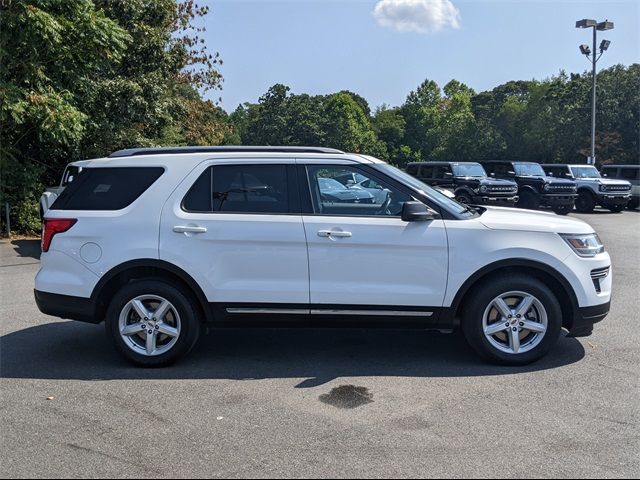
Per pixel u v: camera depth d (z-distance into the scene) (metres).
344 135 80.25
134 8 17.55
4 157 14.79
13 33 13.01
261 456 3.70
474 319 5.23
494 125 64.88
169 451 3.77
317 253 5.16
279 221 5.19
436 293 5.18
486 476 3.44
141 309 5.30
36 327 6.77
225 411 4.39
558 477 3.43
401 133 97.19
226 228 5.19
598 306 5.29
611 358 5.54
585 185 24.34
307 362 5.49
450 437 3.94
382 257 5.15
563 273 5.19
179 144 22.86
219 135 28.41
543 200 22.92
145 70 18.30
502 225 5.22
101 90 16.31
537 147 53.22
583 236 5.30
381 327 5.30
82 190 5.46
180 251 5.20
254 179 5.34
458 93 92.06
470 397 4.62
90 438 3.96
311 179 5.32
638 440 3.89
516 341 5.27
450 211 5.28
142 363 5.33
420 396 4.65
